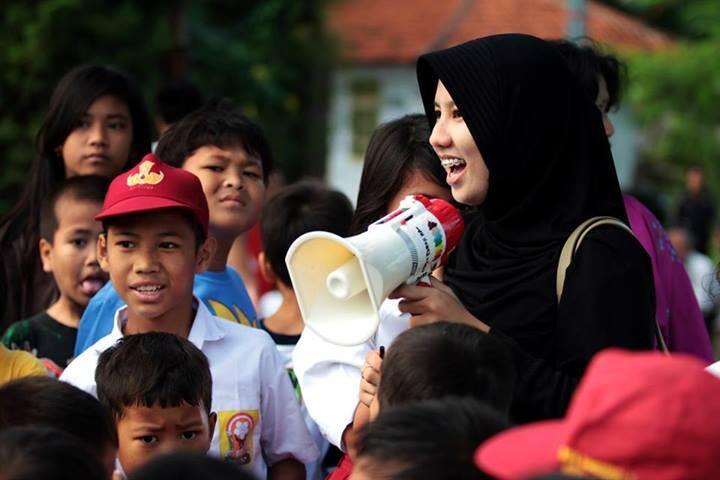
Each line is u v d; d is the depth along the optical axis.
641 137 34.09
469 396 3.97
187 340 4.98
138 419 4.69
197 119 6.38
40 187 7.37
